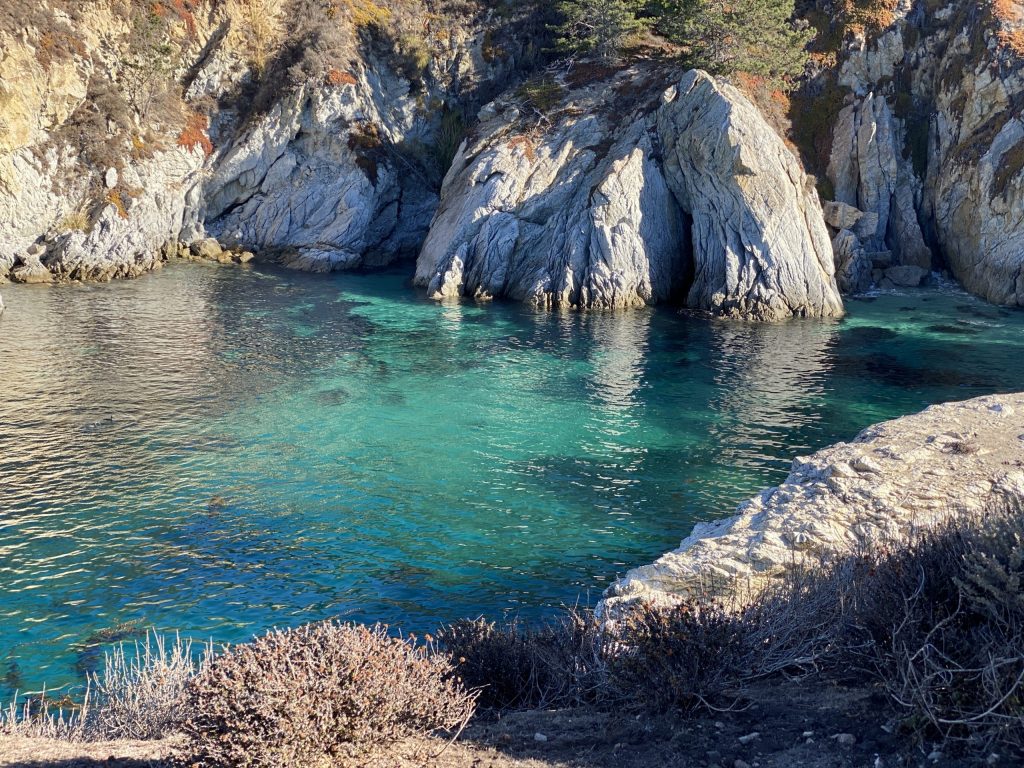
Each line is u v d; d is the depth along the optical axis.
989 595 7.04
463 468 21.88
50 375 29.19
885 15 54.47
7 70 46.50
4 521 18.47
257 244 56.03
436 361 32.41
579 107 51.62
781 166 44.53
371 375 30.25
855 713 7.12
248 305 41.69
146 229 50.94
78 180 49.72
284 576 16.22
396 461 22.28
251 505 19.45
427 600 15.34
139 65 54.06
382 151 57.72
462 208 48.12
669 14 51.38
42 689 12.62
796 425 25.75
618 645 8.88
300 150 56.75
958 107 51.22
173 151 54.94
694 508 19.58
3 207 46.53
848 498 12.69
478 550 17.36
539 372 31.27
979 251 47.38
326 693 6.53
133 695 10.24
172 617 14.76
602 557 17.11
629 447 23.61
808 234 44.16
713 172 45.00
